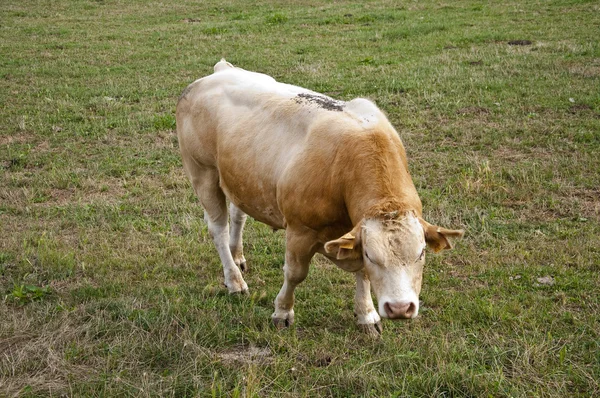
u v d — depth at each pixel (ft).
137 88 39.50
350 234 12.62
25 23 63.31
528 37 47.50
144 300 17.84
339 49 47.67
